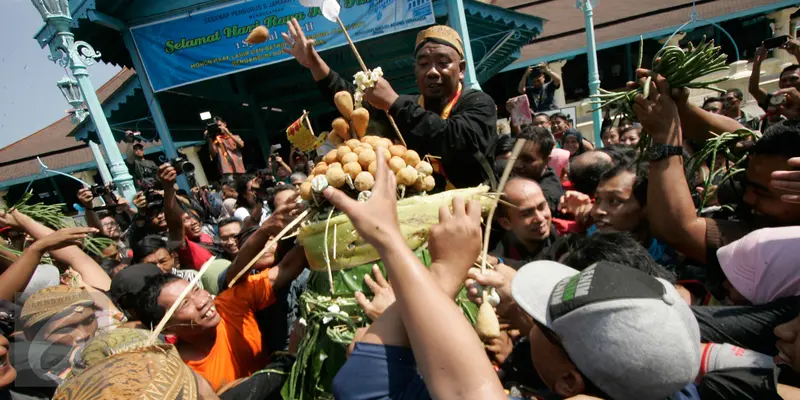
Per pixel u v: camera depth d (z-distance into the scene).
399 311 0.97
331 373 1.44
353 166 1.49
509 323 1.68
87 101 6.12
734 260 1.47
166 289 1.99
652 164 1.73
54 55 6.02
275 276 2.26
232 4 6.70
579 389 1.09
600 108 1.92
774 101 3.14
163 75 7.08
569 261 1.53
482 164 1.86
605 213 2.05
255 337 2.27
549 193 2.96
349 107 1.75
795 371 1.17
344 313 1.42
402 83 11.37
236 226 3.61
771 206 1.54
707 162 2.55
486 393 0.79
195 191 6.45
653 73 1.72
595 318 0.94
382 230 0.91
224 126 6.91
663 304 0.94
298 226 1.90
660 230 1.73
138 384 1.02
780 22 12.09
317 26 6.66
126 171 6.43
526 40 9.02
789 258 1.33
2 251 2.66
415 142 1.79
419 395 0.92
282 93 10.98
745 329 1.34
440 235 1.01
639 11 13.29
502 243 2.43
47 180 15.91
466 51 6.02
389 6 6.36
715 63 1.63
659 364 0.89
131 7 6.70
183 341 2.16
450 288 0.96
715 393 1.21
